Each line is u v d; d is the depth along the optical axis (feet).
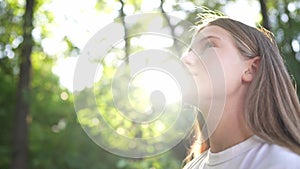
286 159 3.87
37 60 44.16
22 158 35.96
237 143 4.34
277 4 37.32
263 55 4.37
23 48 35.91
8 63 43.06
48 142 42.01
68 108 44.19
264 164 3.95
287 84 4.46
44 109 44.96
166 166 17.49
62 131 42.47
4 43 40.29
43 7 40.16
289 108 4.32
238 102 4.33
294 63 31.30
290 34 33.40
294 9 36.63
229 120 4.34
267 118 4.24
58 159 41.57
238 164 4.25
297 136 4.15
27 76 36.14
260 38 4.48
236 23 4.48
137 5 28.86
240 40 4.36
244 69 4.34
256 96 4.26
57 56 40.65
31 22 35.99
